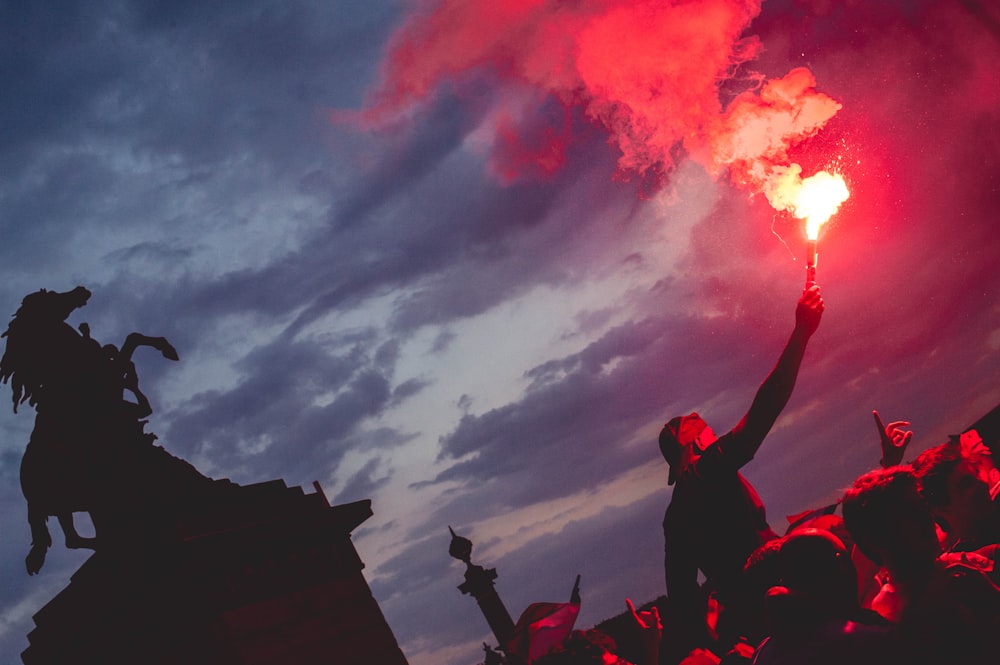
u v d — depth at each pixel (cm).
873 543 439
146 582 1611
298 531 1630
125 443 1677
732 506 548
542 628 527
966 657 420
